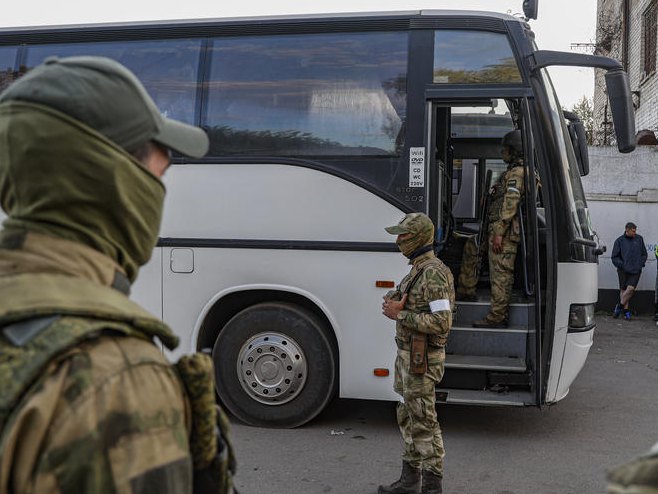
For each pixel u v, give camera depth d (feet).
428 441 12.56
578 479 14.55
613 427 18.47
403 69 17.47
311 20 17.98
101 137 3.58
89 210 3.64
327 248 17.35
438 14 17.51
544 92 17.10
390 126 17.37
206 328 18.34
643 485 3.18
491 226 19.08
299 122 17.75
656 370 26.37
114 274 3.70
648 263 40.93
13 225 3.60
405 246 12.90
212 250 17.85
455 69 17.29
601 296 41.45
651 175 40.91
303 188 17.54
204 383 3.80
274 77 17.99
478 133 24.86
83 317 3.34
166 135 3.98
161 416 3.39
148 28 18.65
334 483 14.17
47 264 3.49
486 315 19.10
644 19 51.57
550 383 16.93
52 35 18.99
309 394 17.65
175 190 18.10
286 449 16.25
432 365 12.59
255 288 17.65
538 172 17.78
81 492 3.07
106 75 3.69
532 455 16.06
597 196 41.04
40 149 3.48
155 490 3.26
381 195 17.20
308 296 17.40
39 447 3.06
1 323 3.25
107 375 3.23
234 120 18.04
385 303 12.82
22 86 3.60
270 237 17.63
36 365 3.11
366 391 17.26
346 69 17.71
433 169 17.48
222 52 18.28
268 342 17.76
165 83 18.47
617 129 16.21
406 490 12.99
